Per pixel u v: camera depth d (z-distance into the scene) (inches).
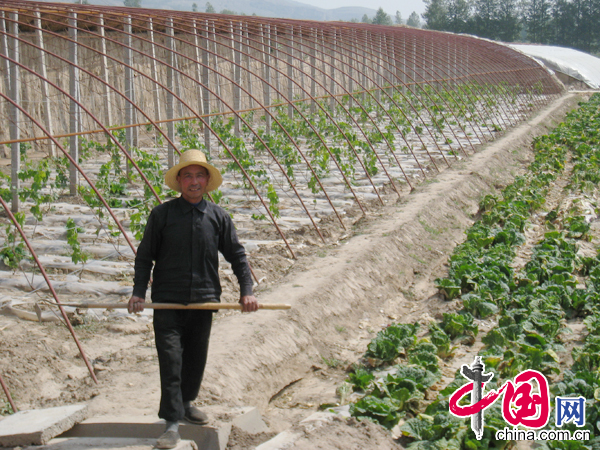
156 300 173.9
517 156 743.1
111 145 558.6
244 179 522.9
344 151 647.8
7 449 171.9
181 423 181.6
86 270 346.0
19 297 308.8
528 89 1232.8
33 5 466.6
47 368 239.0
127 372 232.2
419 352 255.6
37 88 706.2
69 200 492.7
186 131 705.6
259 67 1037.8
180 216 173.2
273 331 264.4
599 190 608.7
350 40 876.6
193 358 178.5
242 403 218.2
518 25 3804.1
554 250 392.5
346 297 318.7
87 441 180.1
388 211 468.1
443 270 391.2
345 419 183.5
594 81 1656.0
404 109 1027.9
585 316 313.9
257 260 360.2
